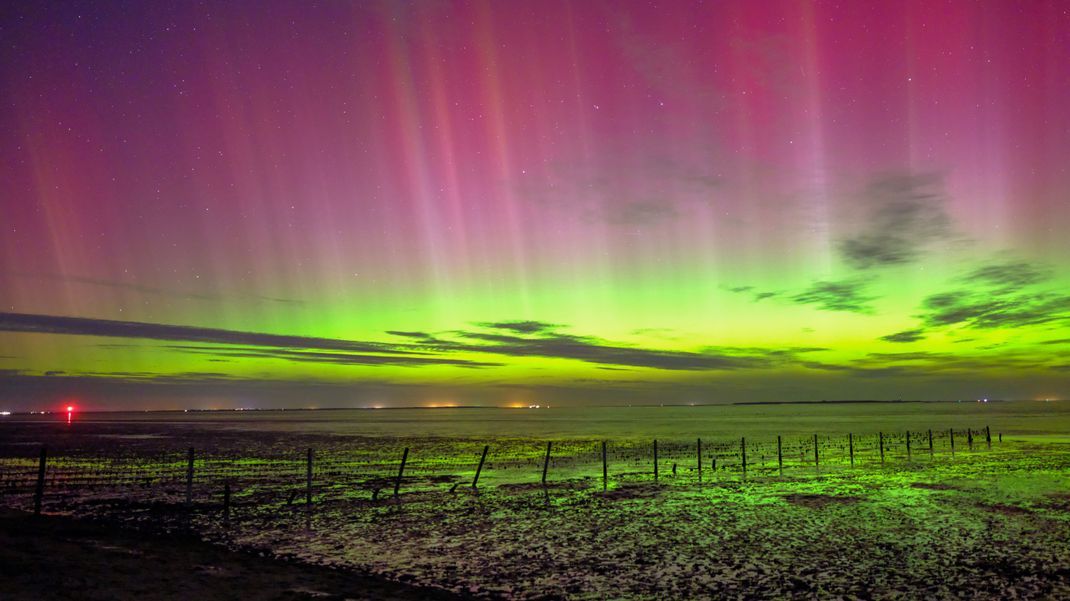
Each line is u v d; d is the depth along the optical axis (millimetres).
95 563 12922
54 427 117125
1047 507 23547
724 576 14406
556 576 14453
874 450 52500
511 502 25672
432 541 18375
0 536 14812
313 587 12578
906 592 13062
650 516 22328
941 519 21234
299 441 69625
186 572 12984
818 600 12586
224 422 160750
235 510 23719
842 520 21203
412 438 76812
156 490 28766
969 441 56938
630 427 114125
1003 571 14672
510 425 133375
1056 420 130750
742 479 33094
